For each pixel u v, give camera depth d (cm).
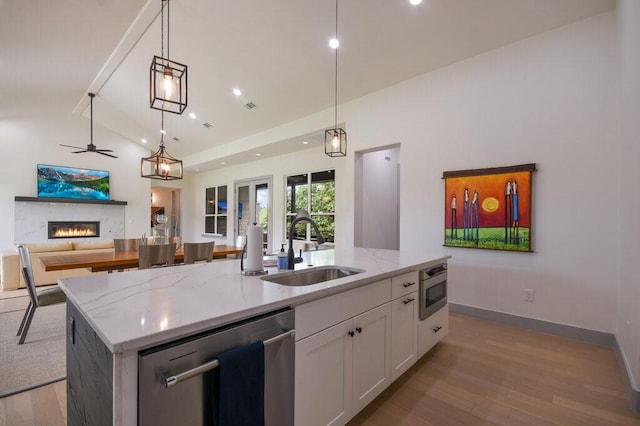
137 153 859
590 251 287
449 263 375
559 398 199
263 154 732
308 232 677
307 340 138
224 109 584
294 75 444
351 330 163
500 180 334
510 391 207
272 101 520
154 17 381
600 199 282
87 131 783
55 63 460
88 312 109
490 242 341
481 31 321
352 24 342
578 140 293
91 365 112
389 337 195
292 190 718
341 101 484
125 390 87
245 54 426
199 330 101
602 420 179
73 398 139
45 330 319
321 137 569
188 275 177
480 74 352
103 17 365
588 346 278
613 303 275
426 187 394
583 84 290
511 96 330
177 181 1048
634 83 209
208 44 423
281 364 125
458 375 227
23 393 204
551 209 306
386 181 607
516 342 286
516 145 327
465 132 362
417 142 403
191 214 1075
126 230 835
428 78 393
